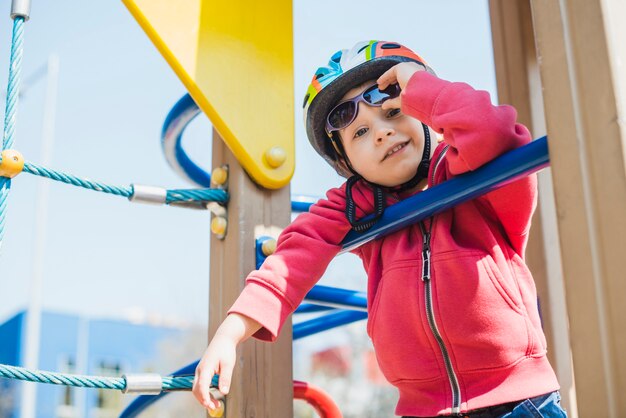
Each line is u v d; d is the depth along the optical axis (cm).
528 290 136
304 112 157
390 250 144
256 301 138
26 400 1177
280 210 167
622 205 90
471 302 130
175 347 1524
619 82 94
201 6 168
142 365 1605
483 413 127
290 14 180
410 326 135
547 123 99
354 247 149
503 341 128
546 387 127
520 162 118
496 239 136
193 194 162
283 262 144
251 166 163
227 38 169
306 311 221
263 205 165
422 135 145
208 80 163
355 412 962
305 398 180
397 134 143
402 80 139
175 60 161
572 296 93
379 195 144
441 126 126
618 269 90
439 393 132
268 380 153
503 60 210
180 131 184
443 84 131
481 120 122
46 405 1468
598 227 92
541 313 188
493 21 215
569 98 97
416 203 135
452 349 130
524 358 129
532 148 117
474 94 126
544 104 100
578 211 94
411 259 138
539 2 103
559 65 99
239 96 166
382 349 139
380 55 147
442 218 138
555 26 100
